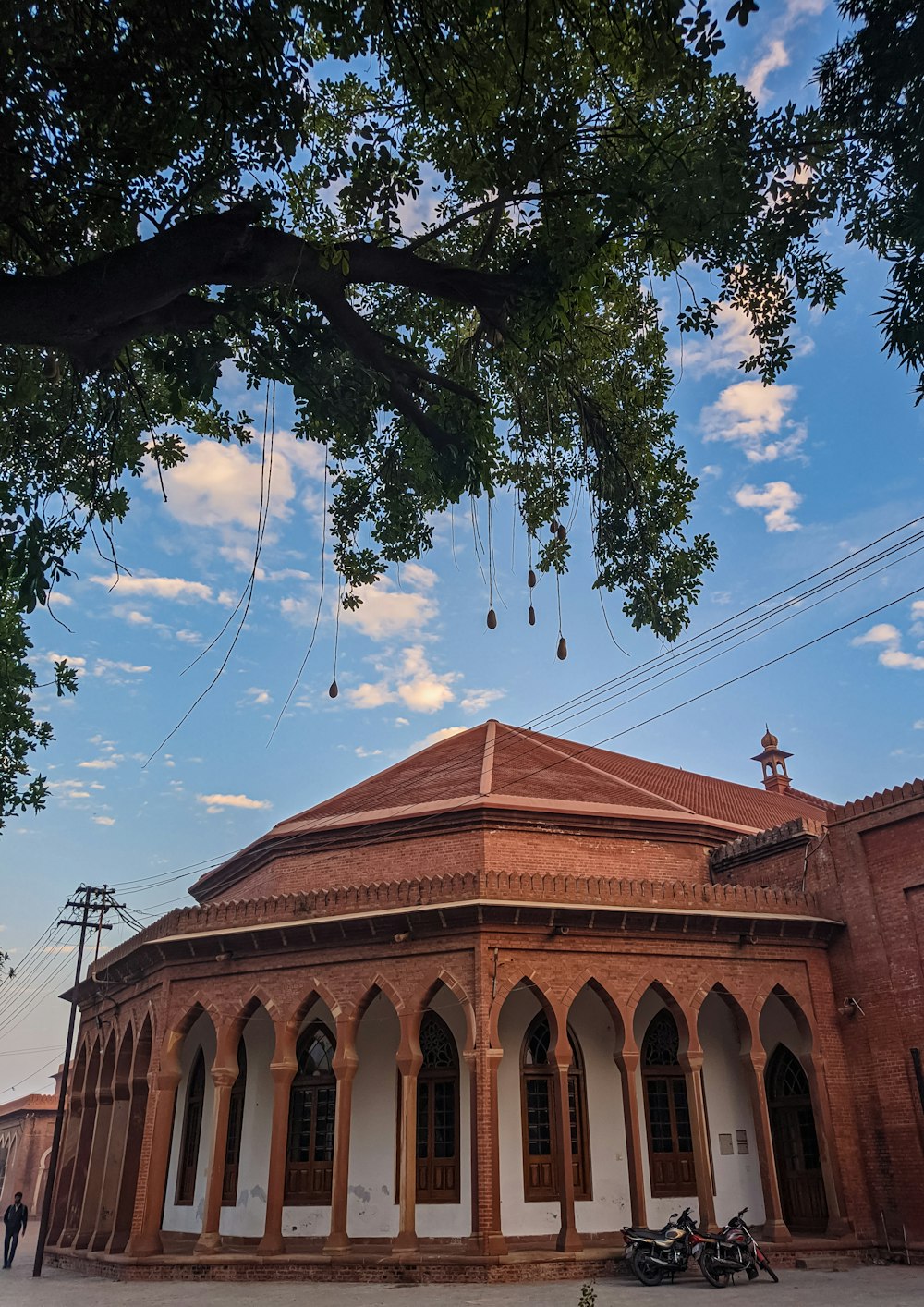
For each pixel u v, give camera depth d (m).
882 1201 16.77
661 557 11.40
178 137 8.25
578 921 16.80
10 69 7.38
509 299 8.80
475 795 21.34
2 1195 47.00
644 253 9.03
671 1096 18.52
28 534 8.15
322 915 17.16
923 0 7.63
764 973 18.02
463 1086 17.44
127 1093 19.91
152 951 18.33
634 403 11.59
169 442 12.00
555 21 7.80
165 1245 18.05
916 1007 17.11
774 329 10.36
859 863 18.61
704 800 25.70
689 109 8.73
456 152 8.99
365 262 8.56
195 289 9.13
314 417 9.98
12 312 6.76
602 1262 14.91
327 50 9.99
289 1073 16.62
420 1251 15.09
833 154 8.62
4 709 13.59
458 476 9.88
